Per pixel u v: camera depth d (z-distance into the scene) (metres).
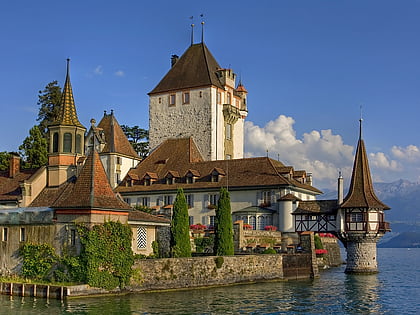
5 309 37.59
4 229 47.34
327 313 40.28
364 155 68.88
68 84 56.91
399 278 65.12
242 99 100.00
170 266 46.88
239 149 97.94
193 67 94.94
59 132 55.44
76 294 41.50
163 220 54.84
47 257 44.72
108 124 88.56
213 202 77.81
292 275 58.12
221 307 40.59
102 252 42.88
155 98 96.00
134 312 37.59
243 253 58.38
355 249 67.44
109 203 44.12
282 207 71.00
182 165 85.00
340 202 67.88
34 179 56.66
